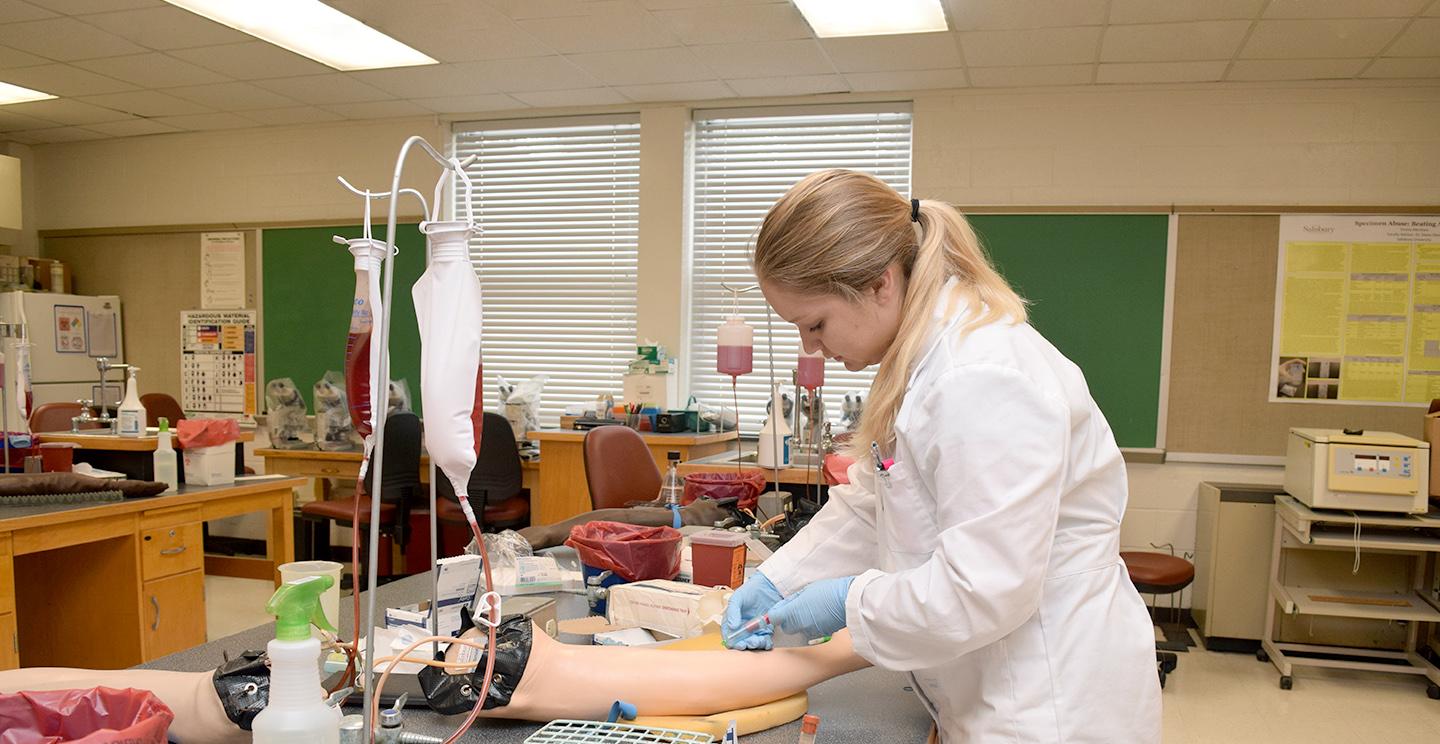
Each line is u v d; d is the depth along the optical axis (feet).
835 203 3.47
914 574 3.32
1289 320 13.87
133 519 9.57
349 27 12.78
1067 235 14.51
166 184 18.83
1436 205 13.34
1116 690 3.42
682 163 16.12
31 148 19.60
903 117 15.51
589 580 5.59
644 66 14.06
